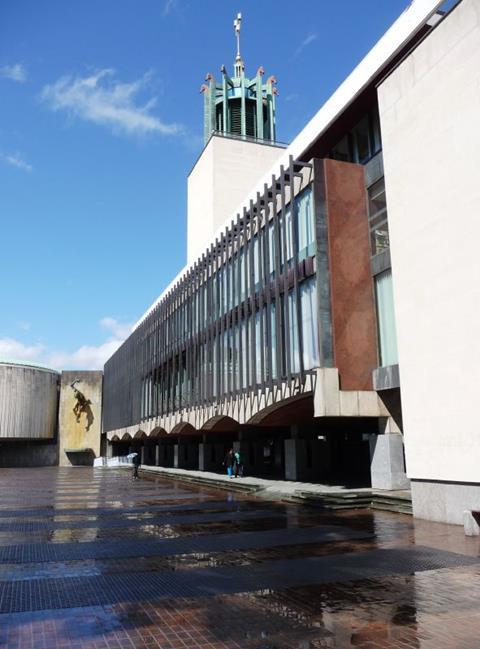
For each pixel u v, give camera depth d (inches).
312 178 759.7
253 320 927.0
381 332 712.4
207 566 353.1
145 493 950.4
